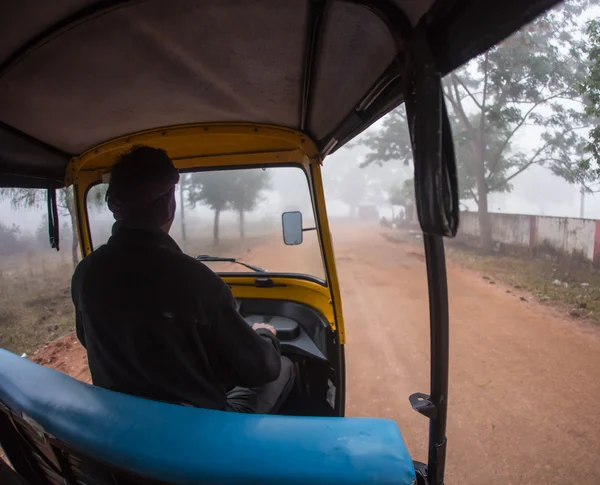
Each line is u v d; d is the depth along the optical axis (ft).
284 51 4.44
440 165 2.61
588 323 21.27
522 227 44.60
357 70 4.54
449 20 2.61
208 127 7.07
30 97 5.22
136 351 3.86
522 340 19.02
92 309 4.01
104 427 2.92
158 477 2.68
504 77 40.75
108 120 6.43
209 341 4.03
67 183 7.97
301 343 7.45
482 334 19.95
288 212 8.30
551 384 14.49
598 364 16.08
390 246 59.77
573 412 12.60
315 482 2.58
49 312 24.38
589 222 34.40
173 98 5.80
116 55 4.36
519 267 37.83
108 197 4.14
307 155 7.44
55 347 18.16
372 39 3.76
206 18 3.72
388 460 2.66
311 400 7.46
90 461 2.94
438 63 2.74
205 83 5.31
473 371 15.75
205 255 8.64
